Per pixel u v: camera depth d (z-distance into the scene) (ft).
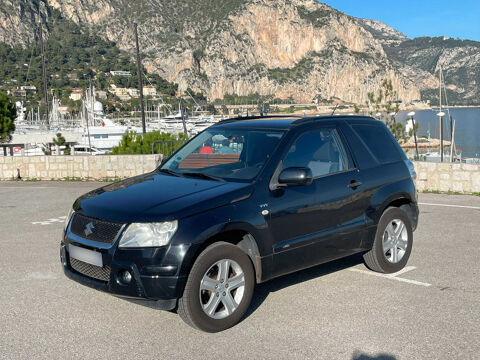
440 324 14.64
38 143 195.93
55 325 14.89
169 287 13.26
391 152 19.99
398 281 18.69
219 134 18.22
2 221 32.55
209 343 13.52
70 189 48.88
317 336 13.91
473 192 41.04
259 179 15.51
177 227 13.46
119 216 13.98
